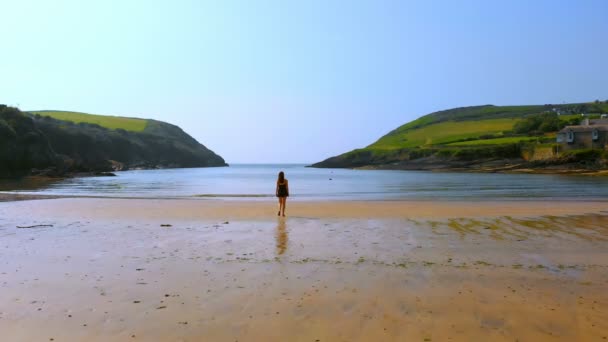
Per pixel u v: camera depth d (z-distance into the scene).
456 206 24.23
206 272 9.16
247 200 29.75
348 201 28.48
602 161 90.00
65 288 8.00
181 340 5.71
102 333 5.95
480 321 6.34
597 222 17.14
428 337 5.77
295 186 52.59
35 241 12.94
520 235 14.05
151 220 18.00
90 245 12.31
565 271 9.29
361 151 163.62
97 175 88.50
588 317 6.52
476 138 149.88
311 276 8.82
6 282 8.38
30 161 82.38
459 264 9.89
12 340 5.72
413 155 138.50
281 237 13.73
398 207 23.61
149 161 156.00
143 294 7.64
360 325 6.17
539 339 5.72
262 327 6.11
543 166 97.25
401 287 8.02
